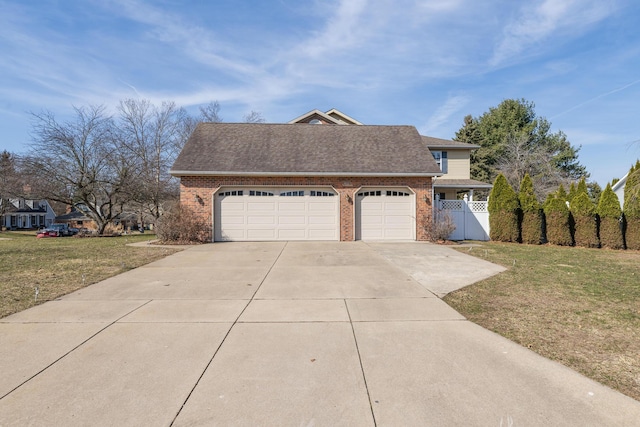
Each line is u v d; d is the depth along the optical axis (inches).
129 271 307.3
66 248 480.4
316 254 405.1
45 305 204.2
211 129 631.8
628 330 165.9
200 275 290.8
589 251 474.0
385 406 103.9
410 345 148.6
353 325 172.9
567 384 116.5
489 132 1412.4
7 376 121.1
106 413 100.3
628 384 116.5
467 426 94.4
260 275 290.7
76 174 911.0
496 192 581.6
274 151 572.7
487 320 180.5
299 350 143.4
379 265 335.0
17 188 948.6
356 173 529.7
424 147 604.1
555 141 1290.6
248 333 162.2
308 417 98.8
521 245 530.6
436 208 582.2
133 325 172.1
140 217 1235.2
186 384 116.3
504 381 118.4
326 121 873.5
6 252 433.1
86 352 140.8
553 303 210.7
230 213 536.1
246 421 96.8
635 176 361.1
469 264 341.7
